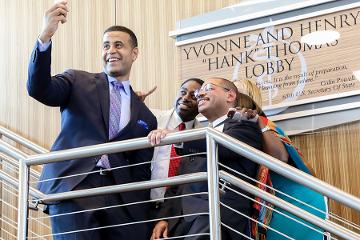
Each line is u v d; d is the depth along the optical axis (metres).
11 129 4.72
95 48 4.59
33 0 4.86
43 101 2.67
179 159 2.99
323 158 3.70
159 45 4.38
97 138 2.73
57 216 2.64
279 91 3.87
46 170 2.74
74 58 4.63
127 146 2.52
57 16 2.56
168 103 4.26
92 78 2.84
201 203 2.61
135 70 4.41
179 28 4.25
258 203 2.51
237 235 2.58
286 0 3.92
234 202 2.61
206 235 2.52
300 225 2.96
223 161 2.64
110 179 2.71
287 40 3.90
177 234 2.79
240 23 4.06
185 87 3.28
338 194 2.20
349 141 3.65
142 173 2.82
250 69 3.98
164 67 4.32
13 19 4.89
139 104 2.88
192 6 4.31
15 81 4.79
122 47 2.90
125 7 4.55
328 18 3.80
